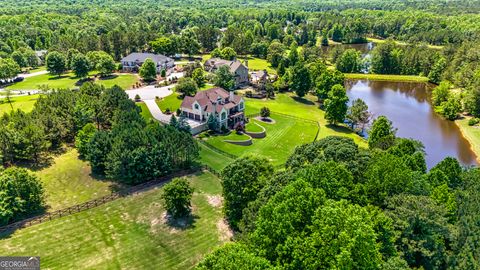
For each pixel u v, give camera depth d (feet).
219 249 106.83
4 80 439.63
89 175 215.10
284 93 423.23
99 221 173.68
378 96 442.09
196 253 153.99
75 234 163.84
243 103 325.62
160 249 156.04
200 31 629.92
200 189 204.13
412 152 198.70
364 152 175.32
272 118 336.29
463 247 126.52
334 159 168.25
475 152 292.40
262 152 265.75
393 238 115.14
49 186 201.77
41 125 237.04
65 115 256.52
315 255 99.35
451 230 127.34
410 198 128.16
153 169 207.21
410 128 342.23
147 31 612.29
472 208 146.92
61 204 186.29
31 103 330.13
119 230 167.53
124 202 189.16
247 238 129.49
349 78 523.29
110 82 429.79
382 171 146.51
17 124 230.89
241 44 600.80
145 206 186.29
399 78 515.91
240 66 440.45
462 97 386.73
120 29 632.38
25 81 440.45
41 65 542.57
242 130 296.10
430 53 521.65
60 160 230.89
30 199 174.50
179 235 164.96
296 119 339.77
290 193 118.62
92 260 148.25
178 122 269.85
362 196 137.59
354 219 100.68
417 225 122.01
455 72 456.86
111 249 154.92
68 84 421.59
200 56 593.83
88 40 520.83
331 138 190.60
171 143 216.95
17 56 492.13
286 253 103.71
